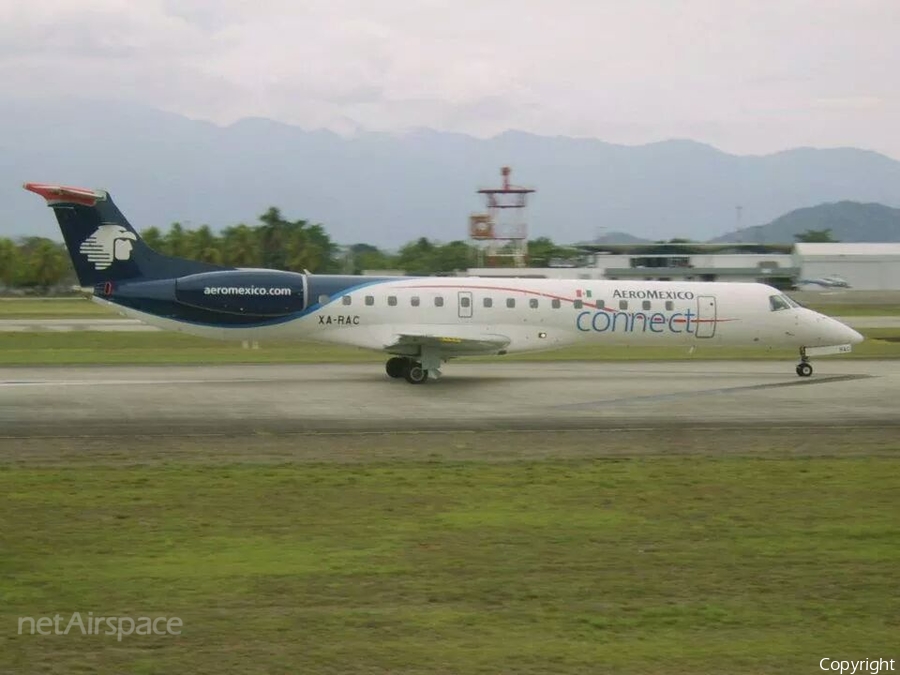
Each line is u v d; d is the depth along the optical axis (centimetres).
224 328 10125
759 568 4278
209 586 3981
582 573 4188
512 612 3741
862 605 3853
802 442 7144
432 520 4962
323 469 6044
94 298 9988
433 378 10212
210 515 5000
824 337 11269
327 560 4316
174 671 3219
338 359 12900
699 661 3325
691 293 11075
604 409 8550
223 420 7700
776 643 3481
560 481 5812
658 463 6356
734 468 6225
